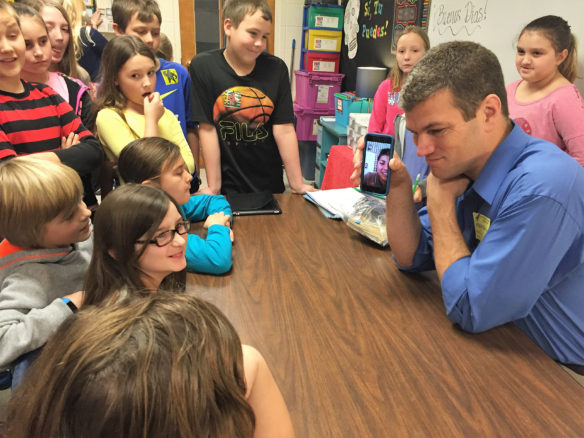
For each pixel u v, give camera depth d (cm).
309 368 77
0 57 134
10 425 32
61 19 196
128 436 29
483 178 92
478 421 66
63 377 30
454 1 247
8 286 85
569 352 95
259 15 167
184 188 127
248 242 127
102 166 169
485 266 84
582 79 173
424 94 81
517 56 174
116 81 166
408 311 95
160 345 31
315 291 102
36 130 147
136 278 81
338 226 140
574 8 172
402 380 75
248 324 89
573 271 89
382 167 109
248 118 192
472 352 82
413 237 108
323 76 417
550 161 83
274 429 45
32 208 86
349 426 65
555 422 66
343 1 423
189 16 441
